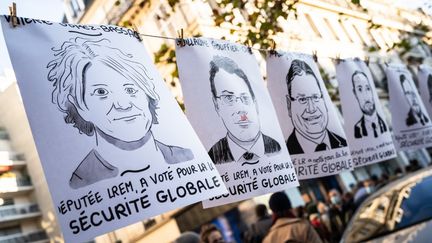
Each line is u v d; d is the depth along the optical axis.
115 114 1.57
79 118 1.51
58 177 1.40
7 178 26.56
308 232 3.49
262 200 12.27
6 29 1.56
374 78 18.89
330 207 8.87
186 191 1.54
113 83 1.65
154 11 13.64
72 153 1.45
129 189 1.45
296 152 2.62
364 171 17.20
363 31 20.81
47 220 26.56
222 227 12.79
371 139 3.19
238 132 2.17
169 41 13.50
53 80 1.56
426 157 21.14
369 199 3.93
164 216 14.80
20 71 1.52
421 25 8.97
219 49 2.34
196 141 1.71
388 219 3.45
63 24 1.71
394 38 19.09
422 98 4.31
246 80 2.37
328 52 18.89
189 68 2.18
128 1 13.91
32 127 1.45
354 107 3.20
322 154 2.67
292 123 2.67
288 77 2.76
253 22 4.51
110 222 1.38
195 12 13.06
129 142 1.53
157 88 1.78
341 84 3.22
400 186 3.78
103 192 1.42
